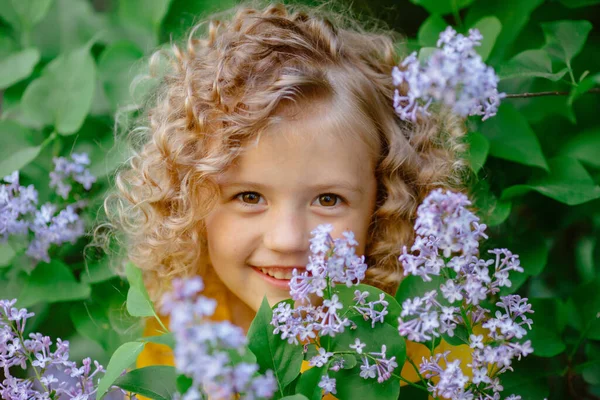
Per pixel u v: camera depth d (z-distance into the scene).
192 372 1.21
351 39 1.48
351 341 1.30
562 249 1.57
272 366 1.29
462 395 1.29
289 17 1.46
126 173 1.47
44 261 1.48
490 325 1.29
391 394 1.30
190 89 1.42
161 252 1.46
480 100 1.25
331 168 1.38
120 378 1.30
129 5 1.55
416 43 1.51
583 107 1.51
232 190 1.39
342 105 1.40
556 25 1.46
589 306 1.46
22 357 1.33
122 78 1.53
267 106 1.38
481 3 1.51
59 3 1.58
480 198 1.49
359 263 1.29
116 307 1.49
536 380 1.46
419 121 1.45
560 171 1.48
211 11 1.55
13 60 1.55
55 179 1.50
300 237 1.38
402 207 1.44
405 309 1.27
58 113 1.51
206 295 1.48
